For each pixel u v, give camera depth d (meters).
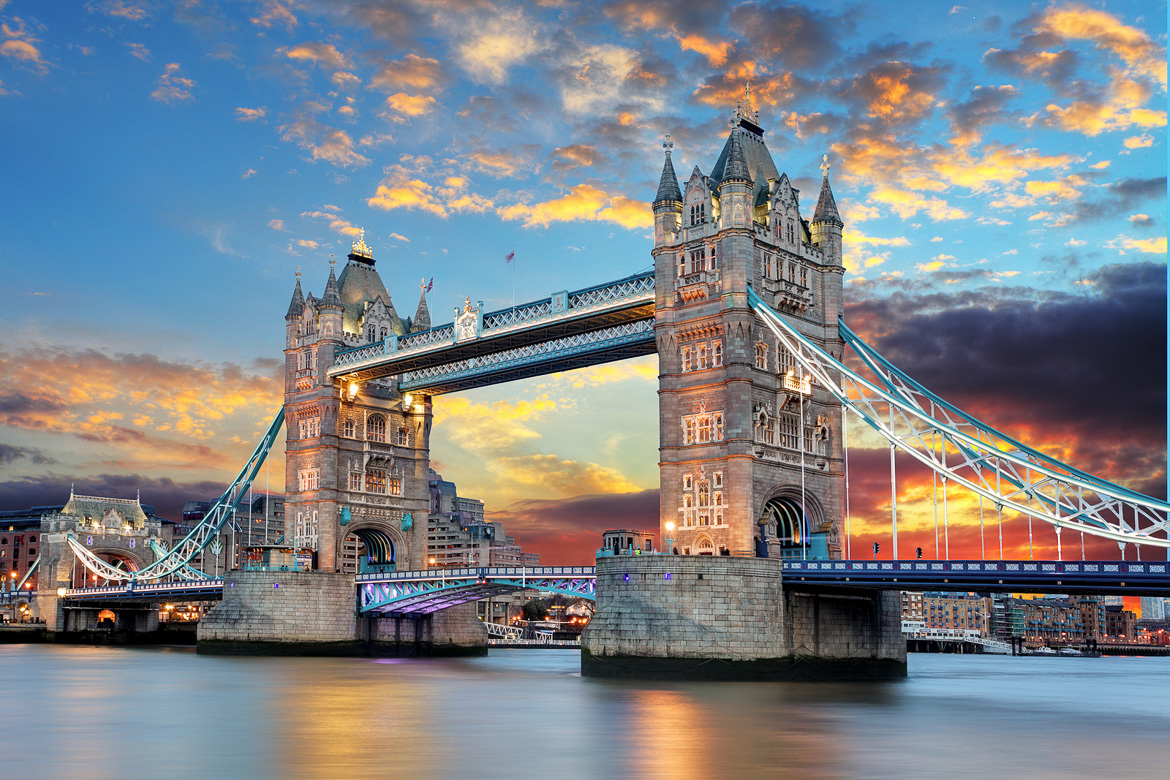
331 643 131.25
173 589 155.50
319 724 60.81
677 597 87.12
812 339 101.81
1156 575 71.88
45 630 183.62
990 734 57.41
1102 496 77.94
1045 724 63.25
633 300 103.50
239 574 132.00
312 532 135.00
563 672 108.88
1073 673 147.38
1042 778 43.56
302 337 141.00
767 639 87.50
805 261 102.88
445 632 144.88
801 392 99.88
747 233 96.31
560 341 116.69
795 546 100.94
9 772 44.69
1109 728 61.50
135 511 198.75
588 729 57.78
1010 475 82.88
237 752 50.03
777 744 52.31
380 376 135.88
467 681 93.06
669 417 98.44
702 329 97.81
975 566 79.75
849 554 91.06
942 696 81.69
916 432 87.56
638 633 87.69
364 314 141.25
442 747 51.41
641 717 63.31
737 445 93.31
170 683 90.88
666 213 101.25
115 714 66.38
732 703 70.75
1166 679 129.50
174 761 47.34
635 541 100.38
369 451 138.00
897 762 47.22
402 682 91.75
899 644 101.56
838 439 103.06
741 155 98.12
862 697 77.31
